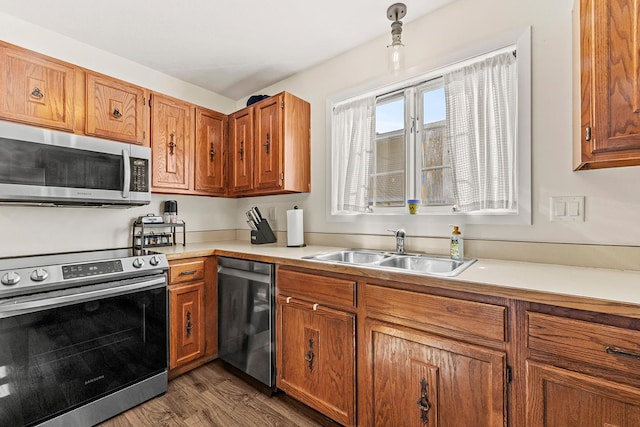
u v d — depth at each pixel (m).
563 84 1.38
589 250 1.32
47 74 1.71
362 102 2.14
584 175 1.33
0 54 1.55
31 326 1.37
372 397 1.35
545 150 1.42
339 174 2.26
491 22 1.58
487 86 1.62
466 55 1.65
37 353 1.38
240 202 3.03
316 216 2.37
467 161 1.69
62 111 1.76
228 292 2.06
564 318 0.92
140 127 2.11
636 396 0.80
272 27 1.90
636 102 0.99
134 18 1.80
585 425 0.88
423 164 1.95
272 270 1.78
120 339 1.66
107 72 2.17
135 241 2.30
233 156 2.64
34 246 1.88
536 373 0.96
